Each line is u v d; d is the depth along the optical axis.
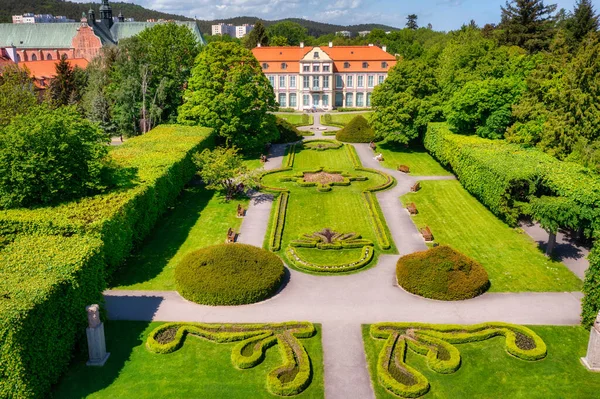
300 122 106.69
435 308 34.03
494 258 41.78
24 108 64.75
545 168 46.38
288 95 130.12
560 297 35.41
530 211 42.06
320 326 31.81
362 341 30.30
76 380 26.50
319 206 54.69
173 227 48.34
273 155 76.69
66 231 34.00
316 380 26.84
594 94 52.53
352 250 43.62
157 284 37.12
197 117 72.38
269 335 30.14
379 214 52.12
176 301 34.66
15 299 24.19
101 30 153.50
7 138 37.03
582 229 44.41
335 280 38.06
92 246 30.66
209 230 47.72
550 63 59.78
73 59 126.38
